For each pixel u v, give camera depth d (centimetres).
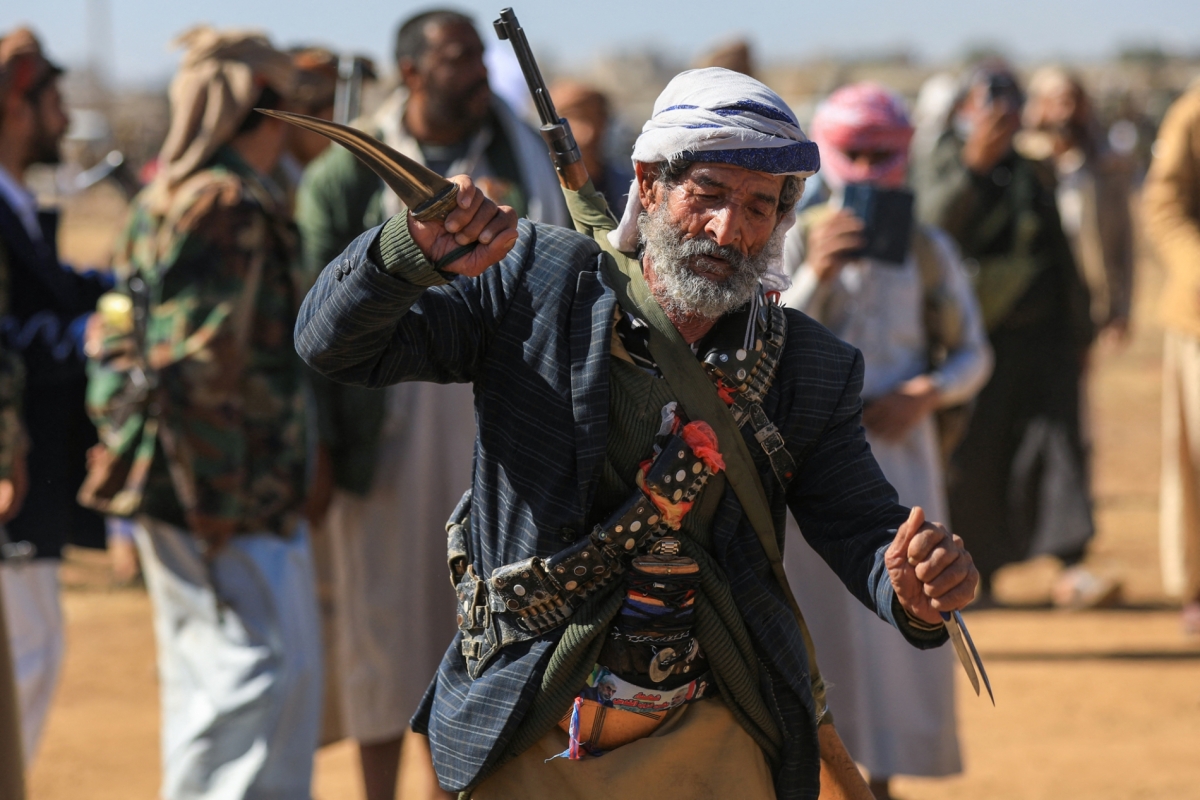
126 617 2866
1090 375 2927
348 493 1755
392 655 1766
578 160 1008
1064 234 2808
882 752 1703
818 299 1752
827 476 974
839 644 1689
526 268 953
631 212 963
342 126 822
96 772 2038
